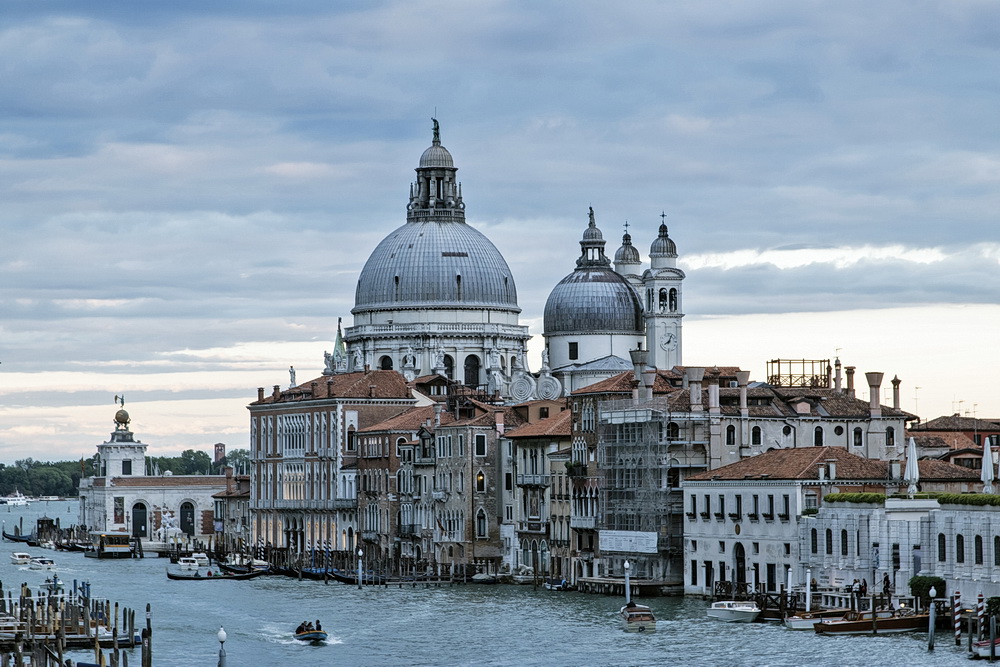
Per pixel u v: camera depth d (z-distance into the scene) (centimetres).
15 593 19600
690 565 17238
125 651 13462
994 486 15950
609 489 18312
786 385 19712
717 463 17638
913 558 14012
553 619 15638
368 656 13700
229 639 14838
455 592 18988
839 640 13238
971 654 12244
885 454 18288
